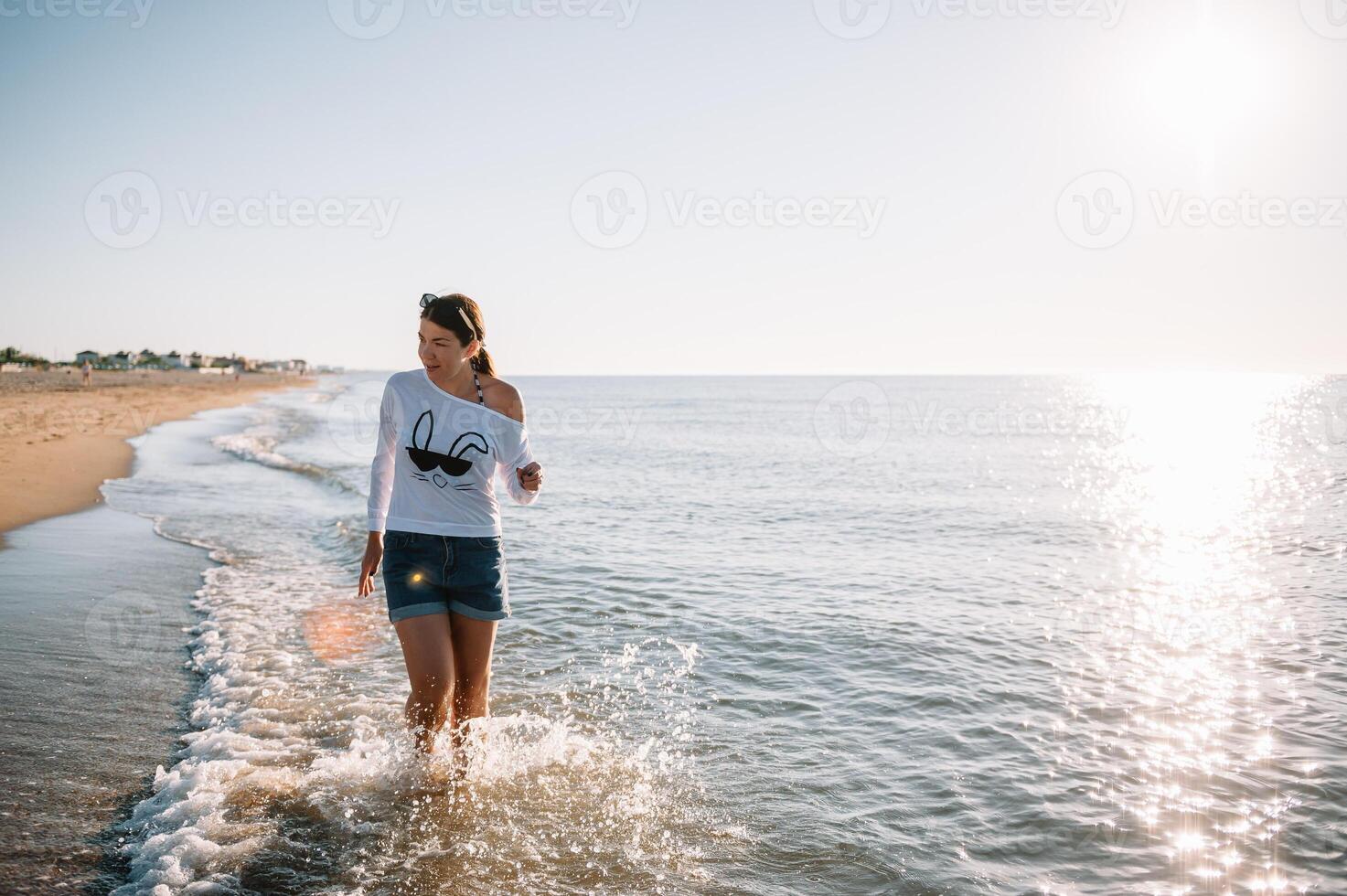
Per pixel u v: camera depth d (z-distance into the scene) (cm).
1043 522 1155
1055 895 263
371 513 320
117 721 376
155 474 1452
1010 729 402
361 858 269
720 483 1617
